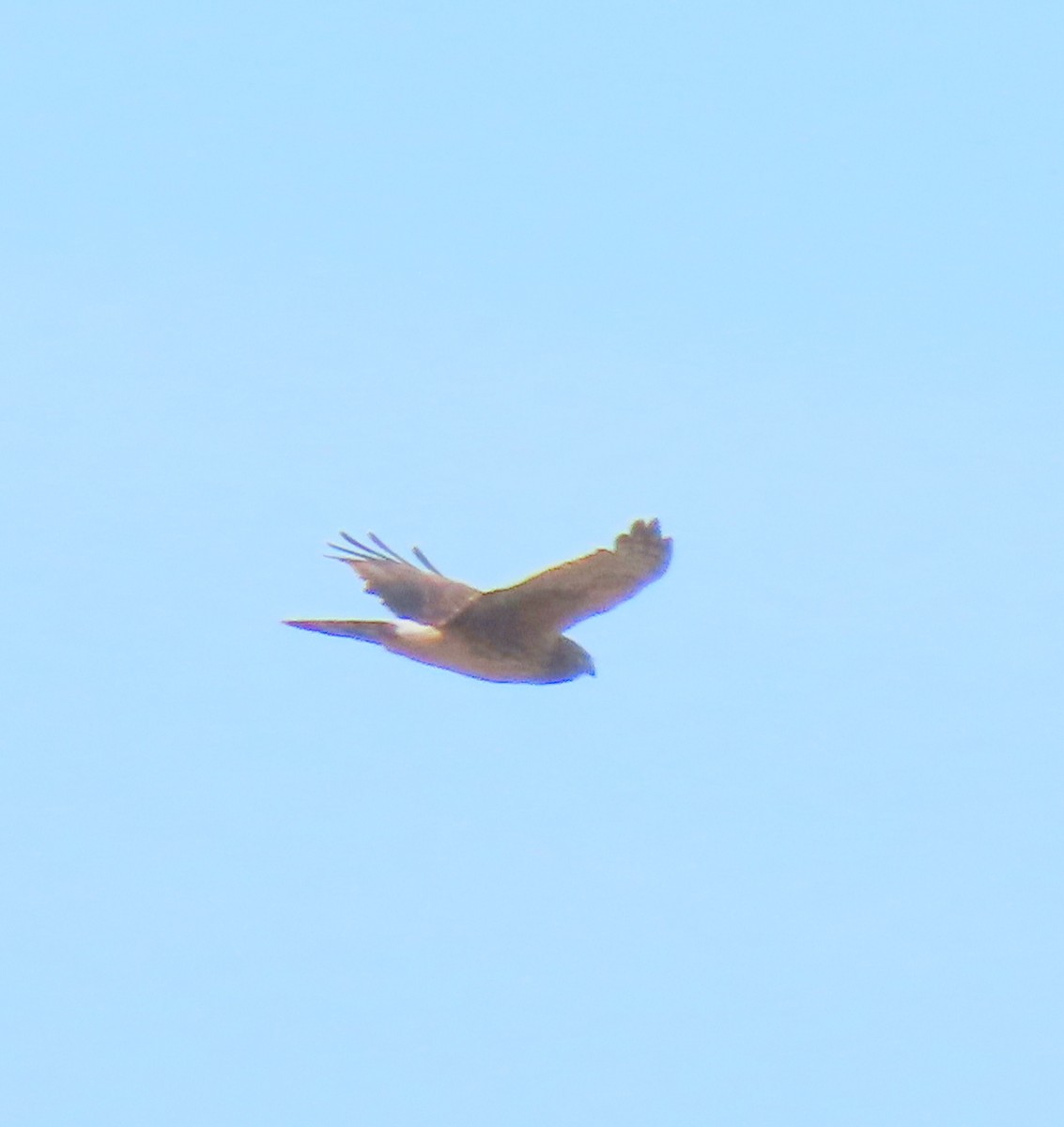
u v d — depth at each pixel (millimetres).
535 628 47438
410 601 48219
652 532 46250
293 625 47781
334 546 48875
